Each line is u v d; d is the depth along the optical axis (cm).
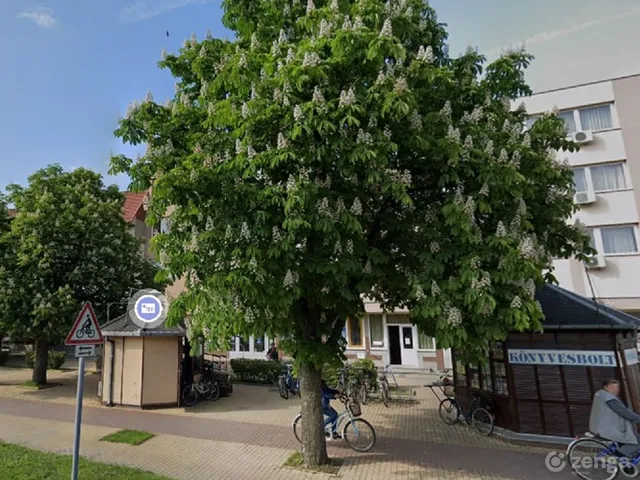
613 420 731
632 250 1884
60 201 1669
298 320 785
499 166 629
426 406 1373
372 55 546
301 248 649
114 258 1683
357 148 570
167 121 779
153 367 1368
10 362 2591
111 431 1059
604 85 2042
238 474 762
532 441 948
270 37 746
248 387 1798
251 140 600
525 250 582
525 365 995
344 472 771
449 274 666
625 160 1945
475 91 752
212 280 587
